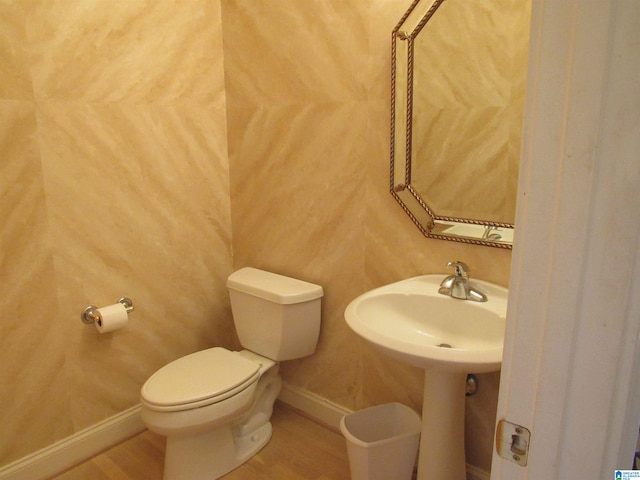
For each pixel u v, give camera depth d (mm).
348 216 1982
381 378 2023
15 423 1833
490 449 1743
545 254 513
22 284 1792
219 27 2268
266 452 2082
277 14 2037
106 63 1920
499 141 1537
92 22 1858
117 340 2102
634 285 473
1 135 1683
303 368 2320
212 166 2352
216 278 2457
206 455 1889
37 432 1898
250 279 2195
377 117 1819
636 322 484
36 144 1771
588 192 473
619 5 436
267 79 2143
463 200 1648
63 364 1942
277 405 2432
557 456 540
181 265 2297
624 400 503
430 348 1274
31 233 1794
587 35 452
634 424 526
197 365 1959
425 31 1630
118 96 1974
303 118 2049
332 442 2150
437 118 1659
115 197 2020
